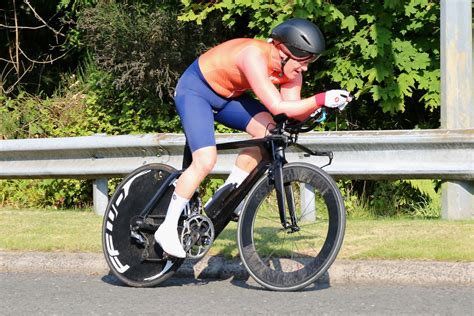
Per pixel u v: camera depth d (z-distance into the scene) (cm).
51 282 670
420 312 552
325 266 608
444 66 952
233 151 933
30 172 1015
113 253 658
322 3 1176
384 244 718
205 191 1159
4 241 774
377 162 897
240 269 679
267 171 630
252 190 633
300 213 666
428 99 1179
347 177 916
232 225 842
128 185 664
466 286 626
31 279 682
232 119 646
